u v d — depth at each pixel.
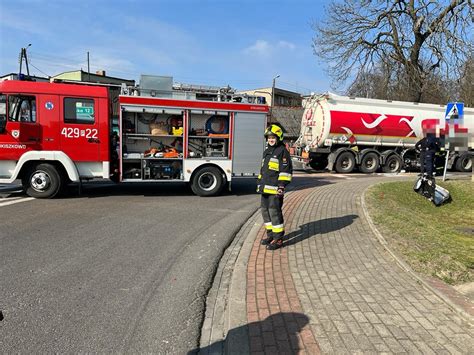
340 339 3.23
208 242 6.40
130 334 3.49
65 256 5.50
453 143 16.86
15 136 9.20
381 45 24.88
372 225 6.87
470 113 17.03
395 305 3.86
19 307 3.94
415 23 23.22
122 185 12.45
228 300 4.20
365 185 12.45
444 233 7.12
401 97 26.12
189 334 3.53
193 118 10.59
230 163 10.85
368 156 17.97
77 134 9.55
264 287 4.33
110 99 10.01
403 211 8.36
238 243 6.47
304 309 3.78
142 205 9.25
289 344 3.17
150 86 10.12
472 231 8.23
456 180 14.20
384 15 23.95
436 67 24.17
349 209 8.50
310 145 18.44
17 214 7.93
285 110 30.64
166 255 5.70
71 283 4.58
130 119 10.14
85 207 8.80
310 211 8.35
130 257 5.56
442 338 3.24
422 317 3.61
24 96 9.23
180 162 10.57
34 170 9.49
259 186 5.97
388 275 4.68
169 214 8.38
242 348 3.12
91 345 3.29
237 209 9.13
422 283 4.39
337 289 4.26
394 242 5.81
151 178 10.38
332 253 5.53
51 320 3.70
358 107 17.62
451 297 3.96
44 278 4.70
